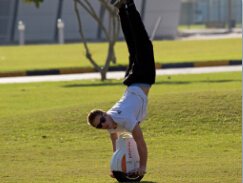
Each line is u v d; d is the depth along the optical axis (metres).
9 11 159.75
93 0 153.88
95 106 32.38
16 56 94.81
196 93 33.28
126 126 15.88
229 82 47.72
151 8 151.88
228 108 29.89
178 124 28.23
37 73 66.94
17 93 46.47
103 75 56.34
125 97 16.25
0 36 159.50
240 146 23.88
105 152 23.62
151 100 32.28
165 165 20.27
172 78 54.62
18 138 26.84
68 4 156.12
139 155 16.23
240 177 17.67
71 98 41.78
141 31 16.41
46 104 38.88
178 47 98.00
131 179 16.81
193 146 24.25
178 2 151.50
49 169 20.11
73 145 25.25
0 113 34.66
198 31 167.38
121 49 101.19
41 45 120.81
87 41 143.25
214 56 78.31
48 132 28.00
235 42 100.69
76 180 17.94
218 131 27.14
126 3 16.53
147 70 16.39
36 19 159.25
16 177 18.58
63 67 70.25
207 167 19.50
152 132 27.33
